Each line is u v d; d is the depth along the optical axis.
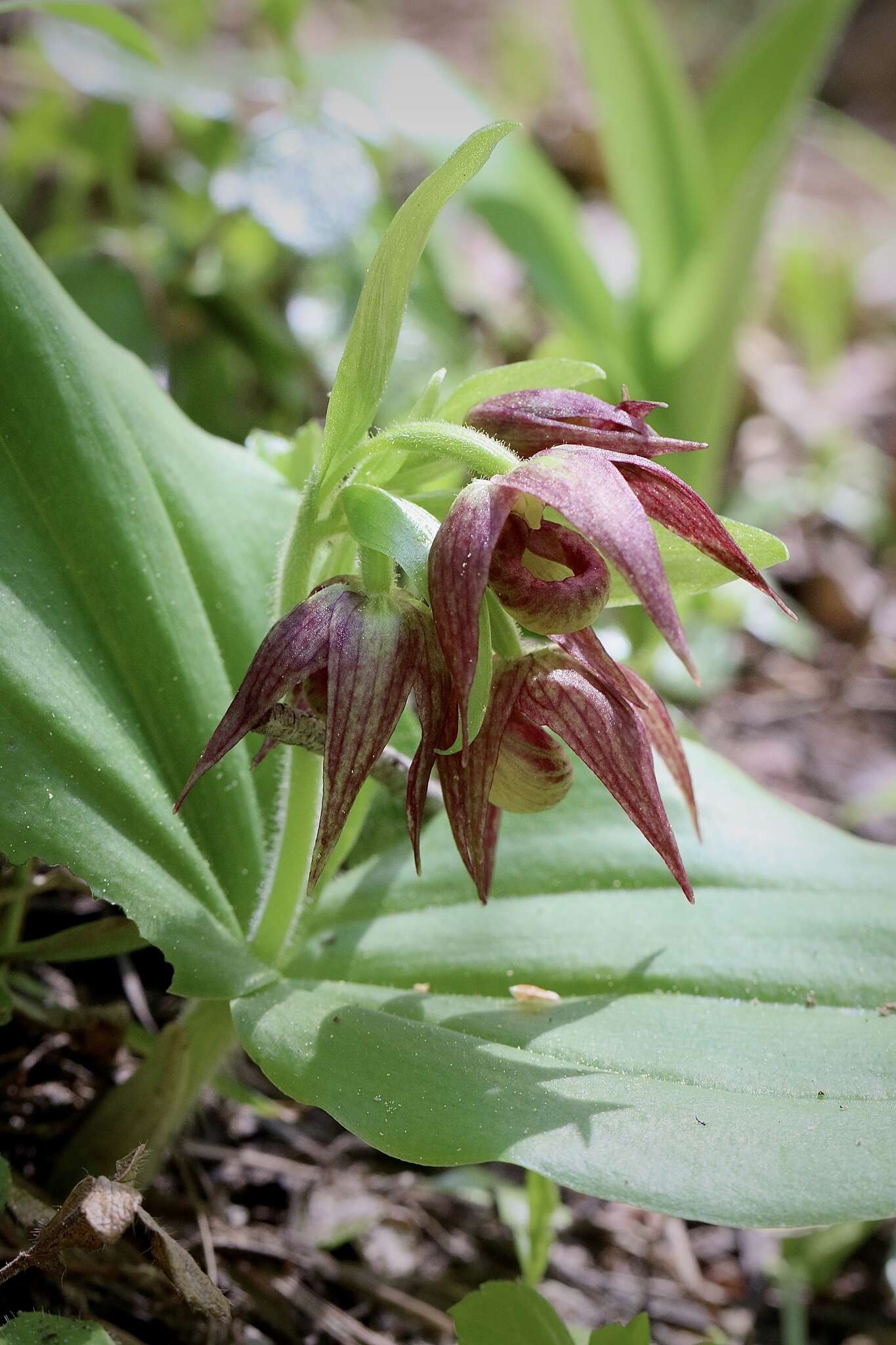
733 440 0.69
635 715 0.28
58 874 0.31
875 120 1.28
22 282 0.30
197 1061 0.30
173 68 0.48
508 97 1.03
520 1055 0.28
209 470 0.32
